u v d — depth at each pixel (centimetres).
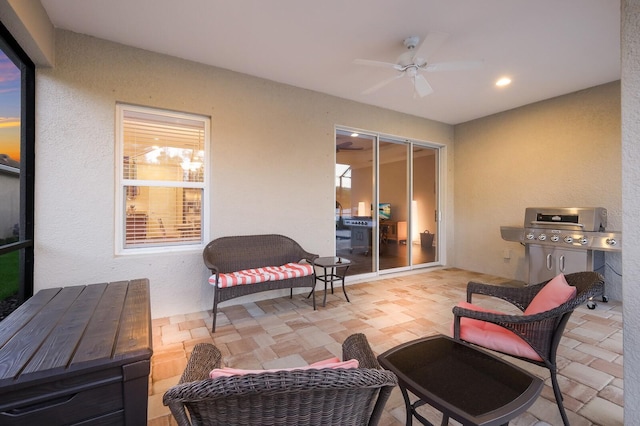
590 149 379
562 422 153
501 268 477
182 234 320
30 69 242
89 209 268
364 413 85
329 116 407
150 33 264
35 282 248
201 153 329
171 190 314
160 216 309
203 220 330
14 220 236
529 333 154
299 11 233
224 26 254
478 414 100
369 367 105
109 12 235
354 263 462
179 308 307
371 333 263
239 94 340
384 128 460
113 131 277
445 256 545
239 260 325
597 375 198
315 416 78
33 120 246
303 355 223
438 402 107
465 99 422
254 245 338
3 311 228
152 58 294
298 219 383
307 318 297
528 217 400
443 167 544
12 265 237
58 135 255
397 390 185
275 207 366
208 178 328
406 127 487
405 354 145
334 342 245
